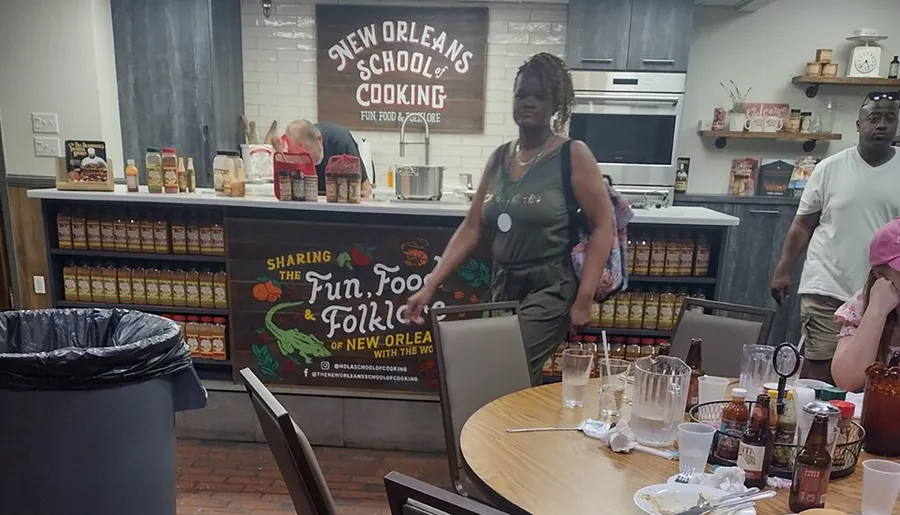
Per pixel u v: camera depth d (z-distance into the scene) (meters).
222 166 2.86
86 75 4.18
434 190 2.99
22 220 4.31
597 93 4.23
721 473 1.19
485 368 1.98
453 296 2.78
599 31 4.18
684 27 4.14
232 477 2.62
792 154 4.59
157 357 1.70
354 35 4.69
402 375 2.86
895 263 1.55
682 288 2.94
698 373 1.70
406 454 2.87
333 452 2.88
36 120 4.24
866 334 1.60
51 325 1.96
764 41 4.48
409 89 4.74
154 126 4.39
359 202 2.79
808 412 1.18
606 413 1.59
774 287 2.94
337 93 4.78
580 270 2.65
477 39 4.64
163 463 1.79
